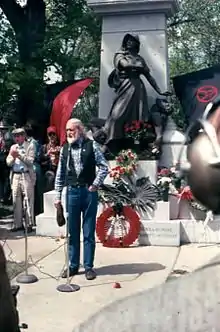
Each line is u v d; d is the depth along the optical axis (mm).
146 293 1058
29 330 4762
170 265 7039
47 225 8867
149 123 9312
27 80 13656
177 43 27469
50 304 5492
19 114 14195
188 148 1035
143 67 9383
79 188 6168
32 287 6035
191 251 7848
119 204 8203
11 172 9180
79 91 11375
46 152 10703
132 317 984
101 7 10109
